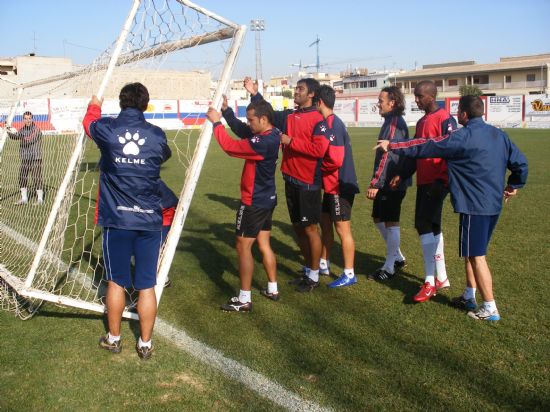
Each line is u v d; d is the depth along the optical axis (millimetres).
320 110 4480
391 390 2936
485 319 3863
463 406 2781
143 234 3338
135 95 3326
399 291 4551
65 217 4418
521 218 7184
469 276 4055
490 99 30641
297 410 2762
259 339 3600
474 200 3742
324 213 4938
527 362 3227
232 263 5414
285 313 4066
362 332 3691
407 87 69062
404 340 3553
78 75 5008
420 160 4344
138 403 2848
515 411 2734
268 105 3924
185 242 6219
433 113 4371
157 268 3689
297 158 4367
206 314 4059
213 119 3854
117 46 3857
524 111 29438
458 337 3592
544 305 4113
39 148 8055
